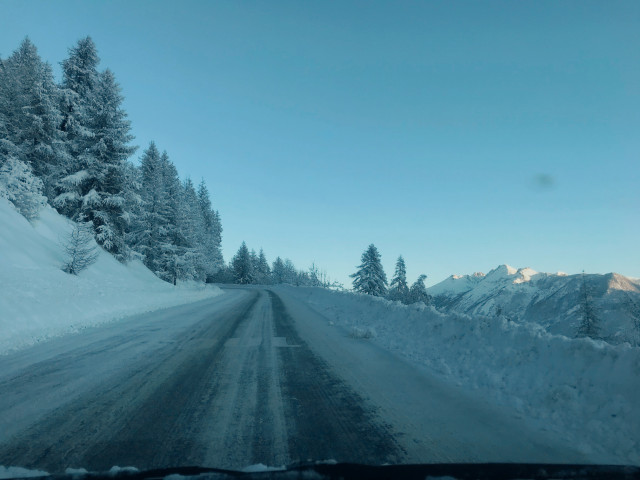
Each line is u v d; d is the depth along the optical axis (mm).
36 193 22875
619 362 4504
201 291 38312
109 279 23875
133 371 6559
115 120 30578
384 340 10242
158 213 45125
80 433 3916
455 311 9781
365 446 3658
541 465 2893
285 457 3398
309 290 38625
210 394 5355
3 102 27500
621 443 3576
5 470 3004
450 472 2748
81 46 32844
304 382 6035
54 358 7371
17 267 14773
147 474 2705
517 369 5840
